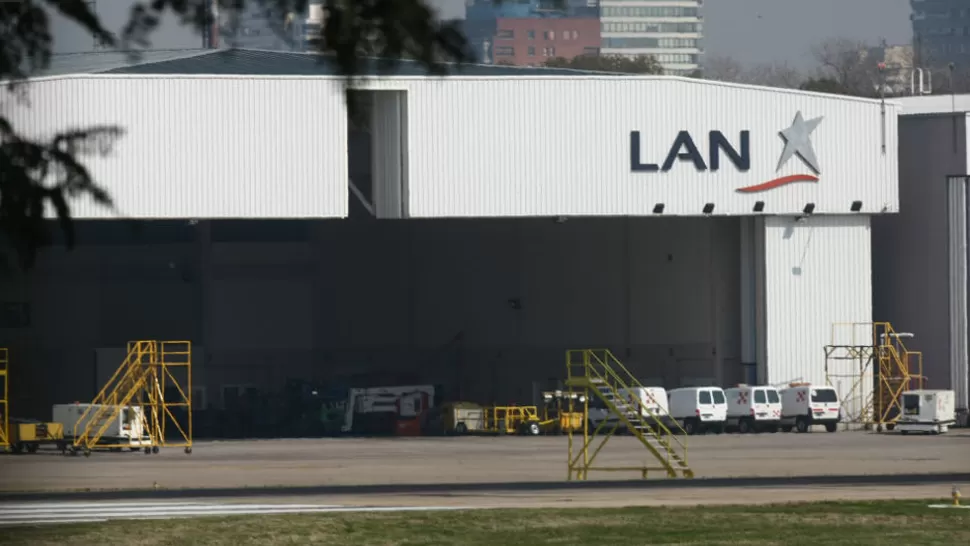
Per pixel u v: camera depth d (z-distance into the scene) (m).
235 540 98.31
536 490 141.88
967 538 99.50
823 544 96.44
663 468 158.75
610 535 101.00
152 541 97.56
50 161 41.47
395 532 102.56
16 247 41.28
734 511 116.44
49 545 95.81
